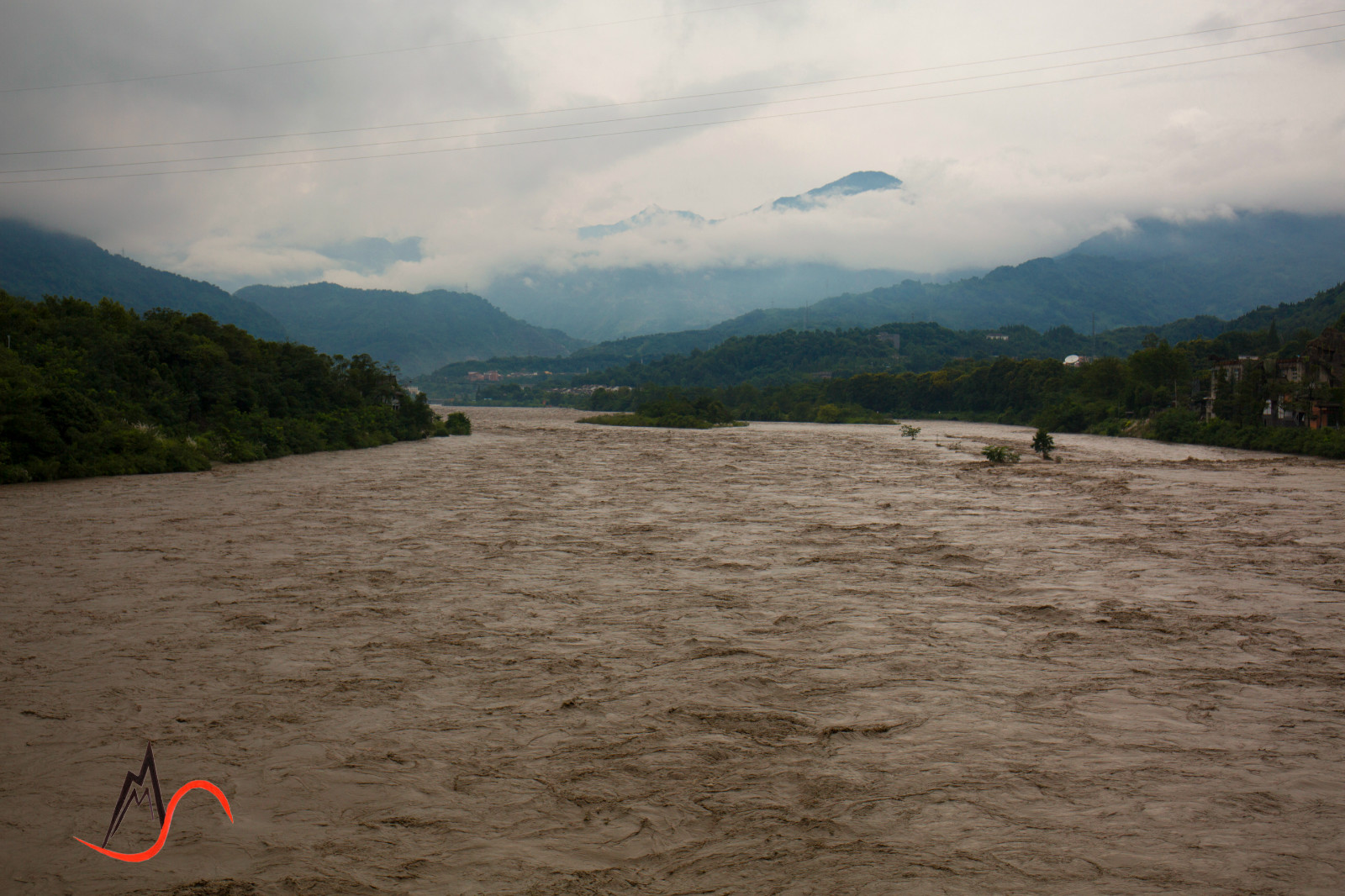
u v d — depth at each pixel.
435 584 19.09
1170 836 7.86
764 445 80.56
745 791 8.84
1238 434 81.94
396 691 11.98
